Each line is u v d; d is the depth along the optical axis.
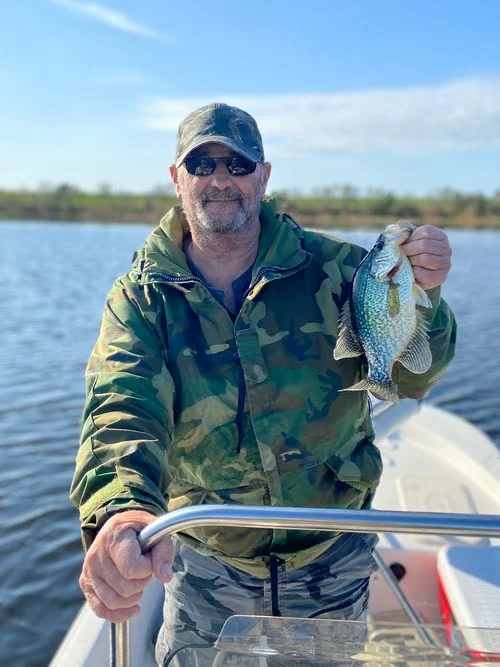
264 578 0.94
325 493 0.94
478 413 3.70
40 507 2.59
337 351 0.91
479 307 6.88
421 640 0.79
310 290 0.97
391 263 0.86
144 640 1.14
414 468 1.71
